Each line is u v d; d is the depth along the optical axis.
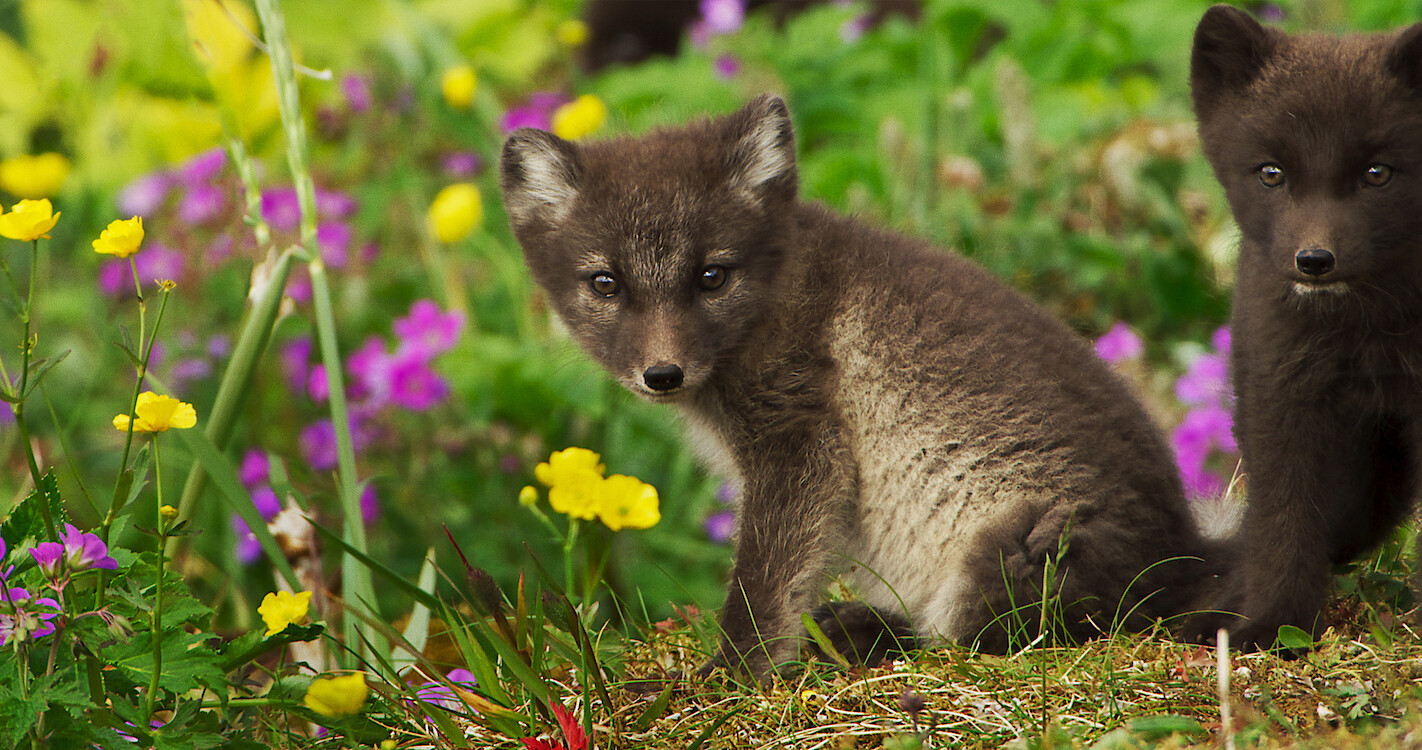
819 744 6.00
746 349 8.04
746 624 7.71
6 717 5.20
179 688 5.62
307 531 8.05
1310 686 6.13
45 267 13.26
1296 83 6.80
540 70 19.34
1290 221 6.69
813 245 8.27
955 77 17.30
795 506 7.91
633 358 7.83
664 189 7.90
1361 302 6.73
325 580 8.57
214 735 5.66
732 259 7.89
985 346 7.86
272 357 11.58
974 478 7.71
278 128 13.63
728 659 7.47
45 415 11.30
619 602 8.03
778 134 8.11
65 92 14.38
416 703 6.48
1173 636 7.20
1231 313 8.07
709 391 8.22
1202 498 9.15
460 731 6.11
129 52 13.80
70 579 5.35
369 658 7.60
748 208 7.97
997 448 7.67
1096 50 16.03
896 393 7.88
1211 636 7.05
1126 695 6.14
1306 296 6.77
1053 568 7.06
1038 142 14.06
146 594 5.93
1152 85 16.62
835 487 7.92
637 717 6.49
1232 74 7.29
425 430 11.66
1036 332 8.09
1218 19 7.30
